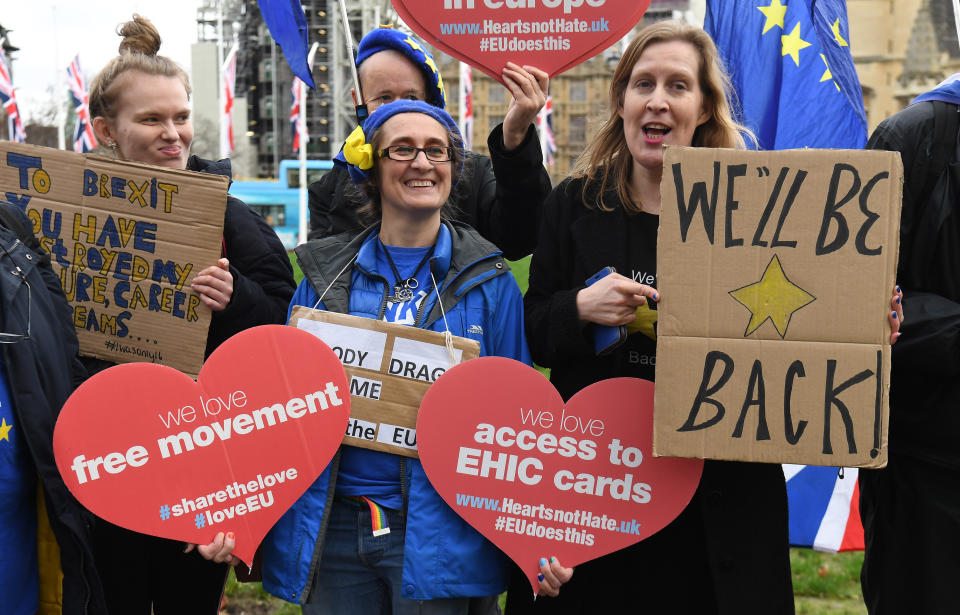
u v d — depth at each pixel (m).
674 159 2.07
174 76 2.77
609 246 2.40
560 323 2.29
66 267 2.62
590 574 2.39
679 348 2.06
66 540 2.20
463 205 3.03
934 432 2.45
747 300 2.05
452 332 2.33
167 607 2.80
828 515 4.02
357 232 2.74
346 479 2.31
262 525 2.25
